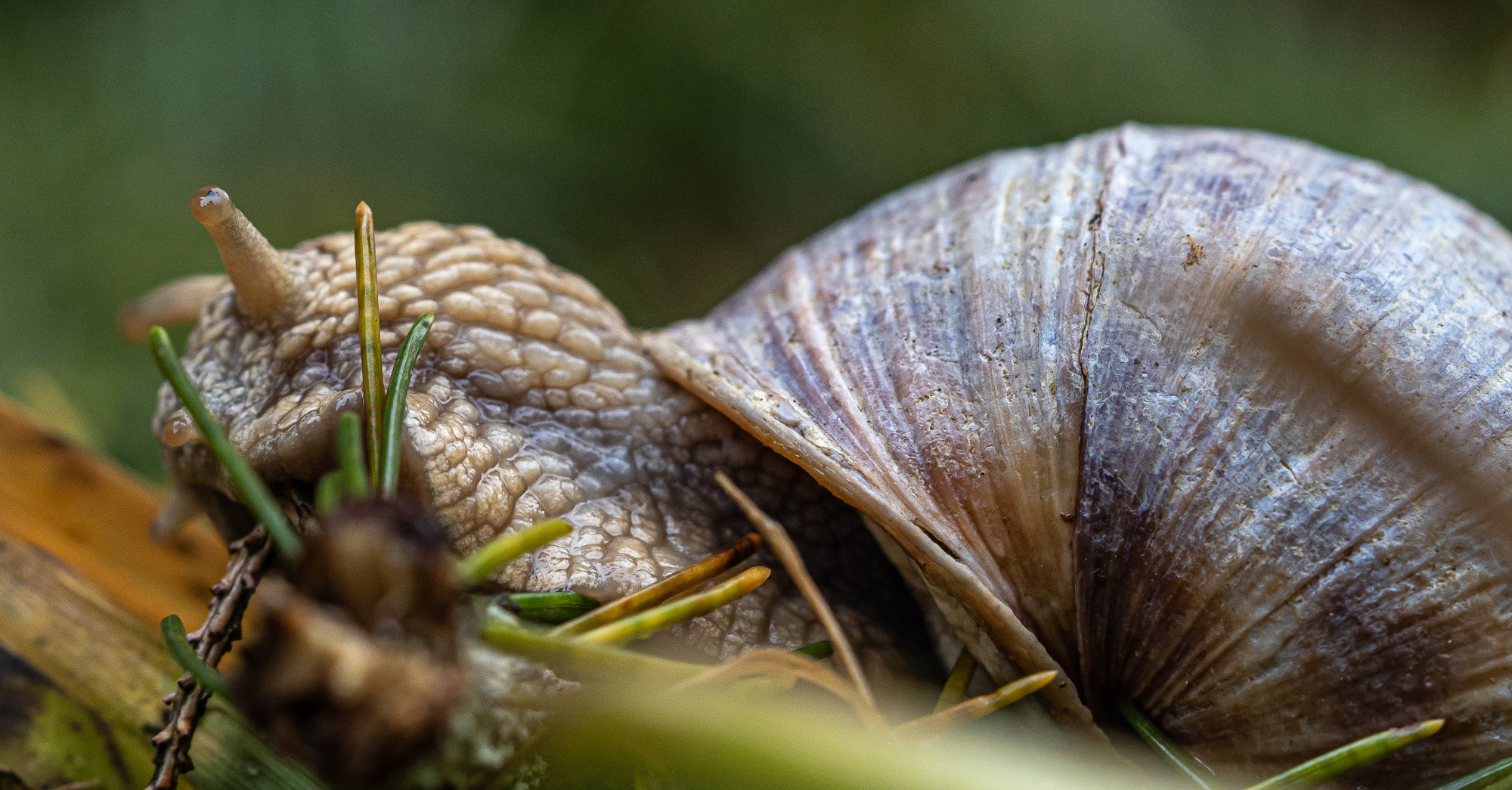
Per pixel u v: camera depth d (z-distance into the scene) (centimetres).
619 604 14
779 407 15
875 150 26
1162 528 14
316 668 13
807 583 14
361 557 13
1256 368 14
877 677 15
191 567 16
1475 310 15
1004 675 15
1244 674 14
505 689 13
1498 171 25
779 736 14
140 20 24
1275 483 14
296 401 15
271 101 24
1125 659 15
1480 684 14
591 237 26
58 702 15
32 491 16
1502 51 26
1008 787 14
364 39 24
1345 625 14
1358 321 14
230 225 15
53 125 24
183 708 14
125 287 23
